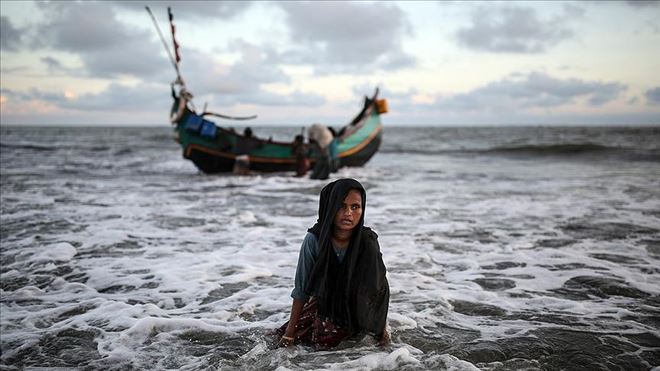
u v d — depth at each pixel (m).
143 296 4.69
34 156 29.80
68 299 4.62
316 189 13.97
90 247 6.72
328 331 3.29
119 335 3.67
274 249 6.59
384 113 22.02
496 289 4.84
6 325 3.94
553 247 6.63
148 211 9.84
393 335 3.58
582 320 3.95
